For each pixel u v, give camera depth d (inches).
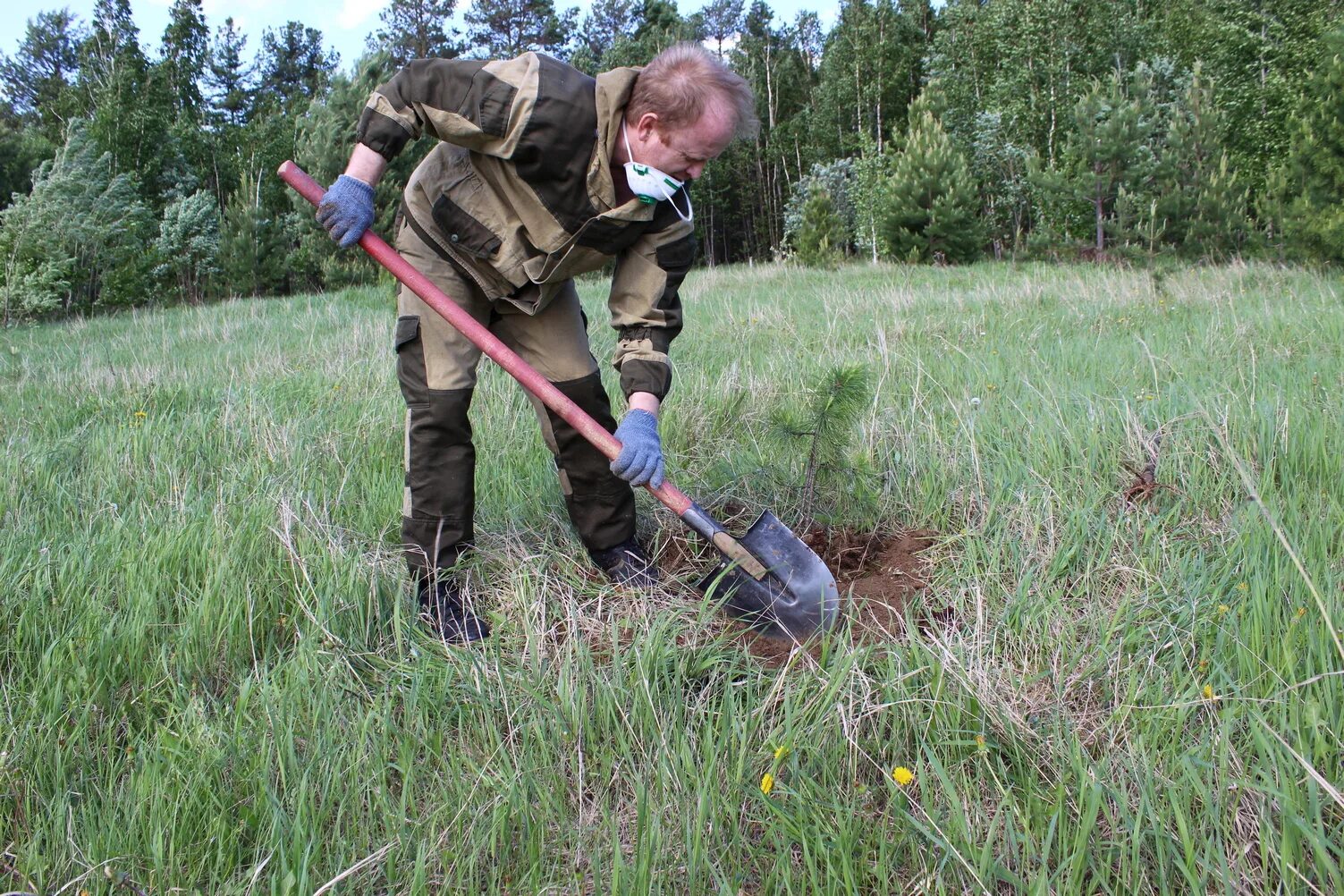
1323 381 148.7
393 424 162.4
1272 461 113.6
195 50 1631.4
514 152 85.4
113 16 1534.2
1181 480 116.3
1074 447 125.0
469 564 104.8
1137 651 85.7
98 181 862.5
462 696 84.1
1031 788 69.2
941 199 698.2
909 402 155.9
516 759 75.6
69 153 848.9
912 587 104.1
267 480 132.0
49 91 1870.1
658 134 84.4
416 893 62.6
